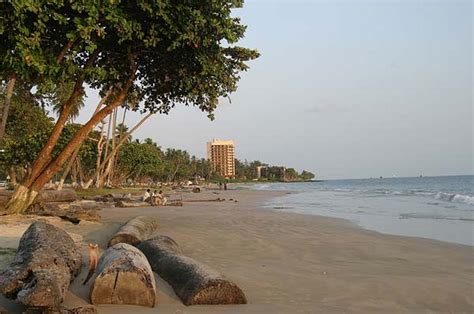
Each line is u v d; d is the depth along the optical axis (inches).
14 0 361.1
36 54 419.2
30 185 579.8
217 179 6924.2
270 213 889.5
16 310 199.9
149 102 714.8
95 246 253.3
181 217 748.6
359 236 531.5
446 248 441.4
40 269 207.5
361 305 234.5
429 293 262.2
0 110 1232.2
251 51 609.6
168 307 217.5
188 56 558.9
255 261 358.9
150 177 5073.8
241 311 213.3
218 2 500.1
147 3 468.8
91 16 421.1
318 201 1451.8
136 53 575.2
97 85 662.5
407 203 1236.5
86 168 2856.8
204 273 239.8
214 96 608.7
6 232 431.8
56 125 589.9
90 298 215.2
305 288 269.3
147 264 234.8
